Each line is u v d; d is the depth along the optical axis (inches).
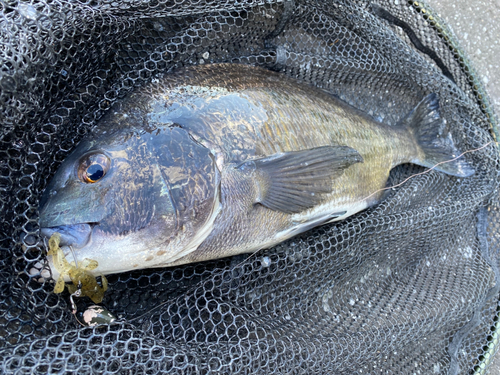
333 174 16.9
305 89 18.5
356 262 19.1
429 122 22.0
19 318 13.1
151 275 16.3
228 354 14.1
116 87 15.8
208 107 15.3
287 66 18.8
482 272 21.6
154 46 17.1
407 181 21.6
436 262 21.9
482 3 25.1
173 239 14.3
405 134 21.5
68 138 14.8
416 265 21.6
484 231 22.2
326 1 18.8
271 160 16.0
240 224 15.9
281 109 16.7
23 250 12.8
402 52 20.3
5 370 11.4
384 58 20.6
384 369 19.6
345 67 20.0
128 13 15.3
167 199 13.9
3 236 12.9
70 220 13.3
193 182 14.3
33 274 12.9
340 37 20.1
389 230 19.3
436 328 20.2
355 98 21.5
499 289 21.1
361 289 20.1
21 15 12.4
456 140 22.1
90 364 12.6
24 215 12.9
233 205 15.5
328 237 17.9
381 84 21.8
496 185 22.0
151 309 16.1
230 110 15.6
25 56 12.2
